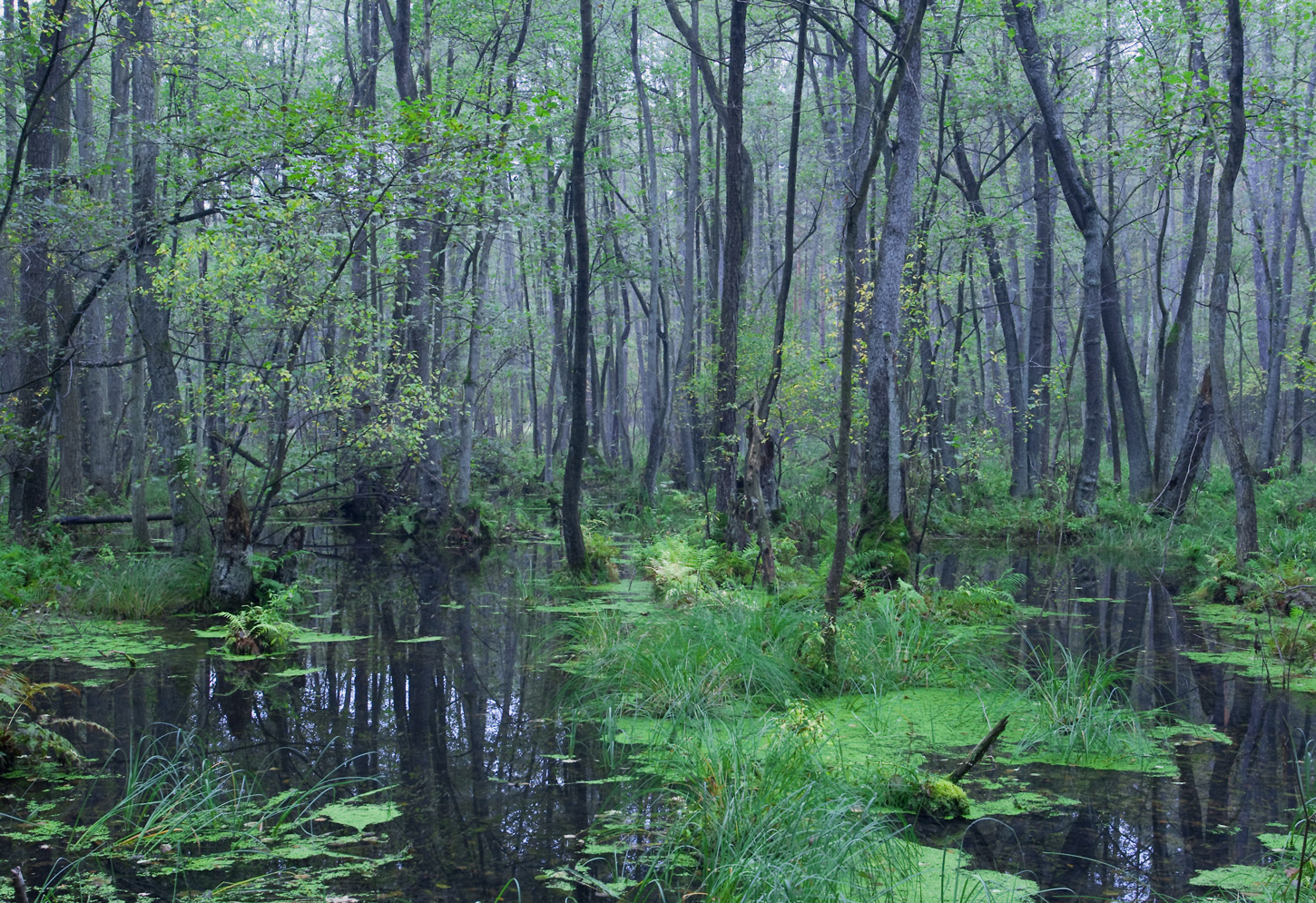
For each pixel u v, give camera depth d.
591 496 27.50
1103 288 20.64
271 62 22.31
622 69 27.33
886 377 11.73
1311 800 4.64
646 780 5.47
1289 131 13.91
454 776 5.56
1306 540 13.43
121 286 12.91
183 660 8.54
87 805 5.03
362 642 9.49
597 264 29.58
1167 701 7.26
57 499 17.23
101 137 16.30
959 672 7.78
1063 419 31.53
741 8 14.67
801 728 5.43
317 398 12.21
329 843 4.58
